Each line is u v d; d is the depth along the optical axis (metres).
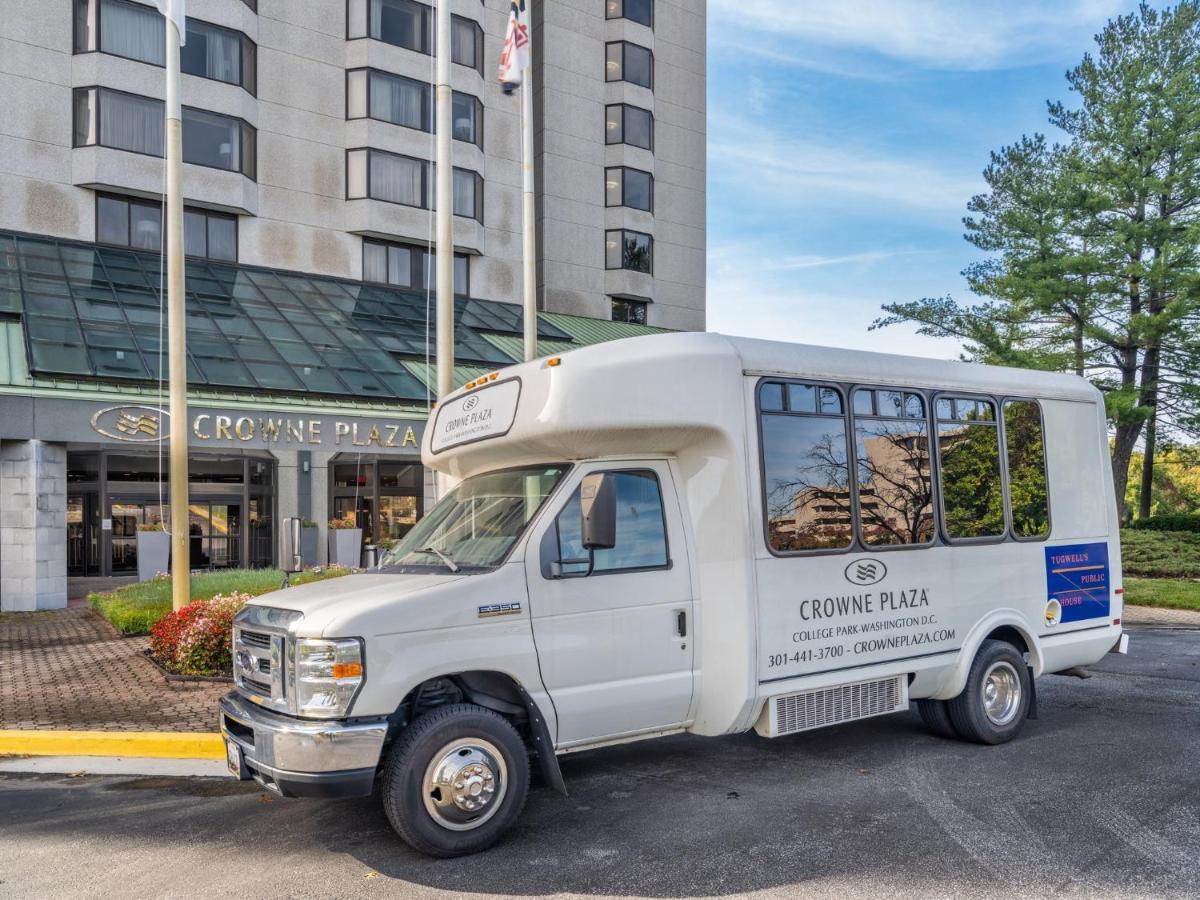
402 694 4.84
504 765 5.15
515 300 36.06
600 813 5.74
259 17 30.30
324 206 31.20
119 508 22.95
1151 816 5.56
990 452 7.41
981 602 7.19
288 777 4.70
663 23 42.12
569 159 38.62
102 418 19.42
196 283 26.89
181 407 11.58
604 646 5.51
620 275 39.28
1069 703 8.87
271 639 5.10
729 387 5.93
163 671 10.05
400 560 5.89
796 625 6.06
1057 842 5.14
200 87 27.98
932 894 4.48
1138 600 17.47
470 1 34.31
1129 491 50.59
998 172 28.55
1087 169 26.97
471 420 6.26
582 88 39.16
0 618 16.67
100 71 26.47
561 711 5.33
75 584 21.47
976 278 28.61
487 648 5.10
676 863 4.92
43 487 18.66
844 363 6.59
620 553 5.67
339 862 5.02
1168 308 25.44
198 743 7.32
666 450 5.99
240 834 5.51
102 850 5.28
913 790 6.12
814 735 7.66
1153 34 27.64
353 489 25.70
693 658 5.88
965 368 7.40
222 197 28.36
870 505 6.57
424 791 4.92
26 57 25.95
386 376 25.39
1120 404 25.88
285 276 29.95
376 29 31.97
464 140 34.12
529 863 4.95
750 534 5.86
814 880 4.67
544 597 5.32
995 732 7.22
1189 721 8.08
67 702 8.77
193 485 23.39
